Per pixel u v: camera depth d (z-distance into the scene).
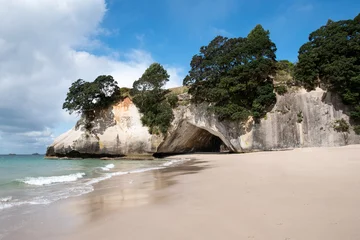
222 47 37.88
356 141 29.41
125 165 25.69
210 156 34.03
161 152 44.62
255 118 33.28
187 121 41.53
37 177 14.95
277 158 20.09
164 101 42.84
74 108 43.22
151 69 45.00
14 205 7.94
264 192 7.74
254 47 34.66
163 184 11.45
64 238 5.00
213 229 4.91
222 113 34.25
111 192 9.96
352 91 29.72
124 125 44.25
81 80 45.56
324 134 30.67
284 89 32.91
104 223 5.86
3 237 5.19
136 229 5.25
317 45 33.22
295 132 31.67
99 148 42.97
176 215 6.05
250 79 32.97
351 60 29.06
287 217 5.27
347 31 31.53
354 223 4.71
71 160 38.69
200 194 8.33
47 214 6.86
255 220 5.24
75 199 8.74
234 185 9.43
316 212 5.45
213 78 36.53
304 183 8.68
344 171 10.83
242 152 34.44
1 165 26.08
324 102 31.55
